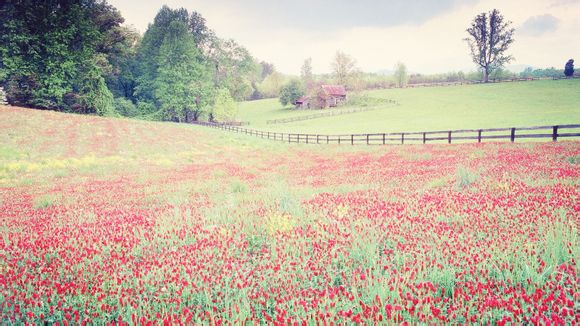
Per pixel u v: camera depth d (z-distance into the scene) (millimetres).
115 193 15977
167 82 71938
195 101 74750
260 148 42250
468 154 21750
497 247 6109
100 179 21344
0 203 14117
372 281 5285
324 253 6738
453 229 7516
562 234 6301
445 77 152125
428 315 4184
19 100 52531
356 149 34125
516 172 13523
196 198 14086
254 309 5121
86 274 6262
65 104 56969
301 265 6316
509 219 7695
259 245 8070
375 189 12914
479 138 28219
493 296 4582
